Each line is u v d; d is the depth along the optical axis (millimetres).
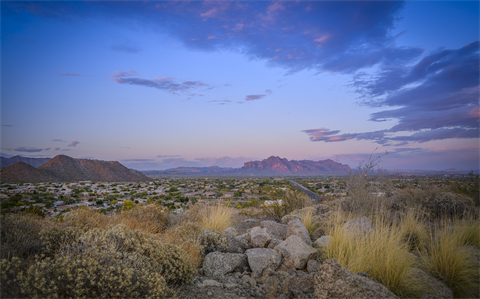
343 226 6066
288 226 7223
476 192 10578
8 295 2889
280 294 4121
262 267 5113
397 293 3959
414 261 4734
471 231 5645
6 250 3982
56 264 3256
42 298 2836
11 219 5109
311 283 4191
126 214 8828
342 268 3758
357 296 3357
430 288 4027
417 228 6293
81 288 3109
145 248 4582
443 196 8789
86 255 3592
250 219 11344
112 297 3158
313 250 5496
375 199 8211
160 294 3471
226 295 4172
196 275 4988
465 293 3986
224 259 5285
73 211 7430
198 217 9562
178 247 4848
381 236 4902
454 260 4395
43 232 4840
